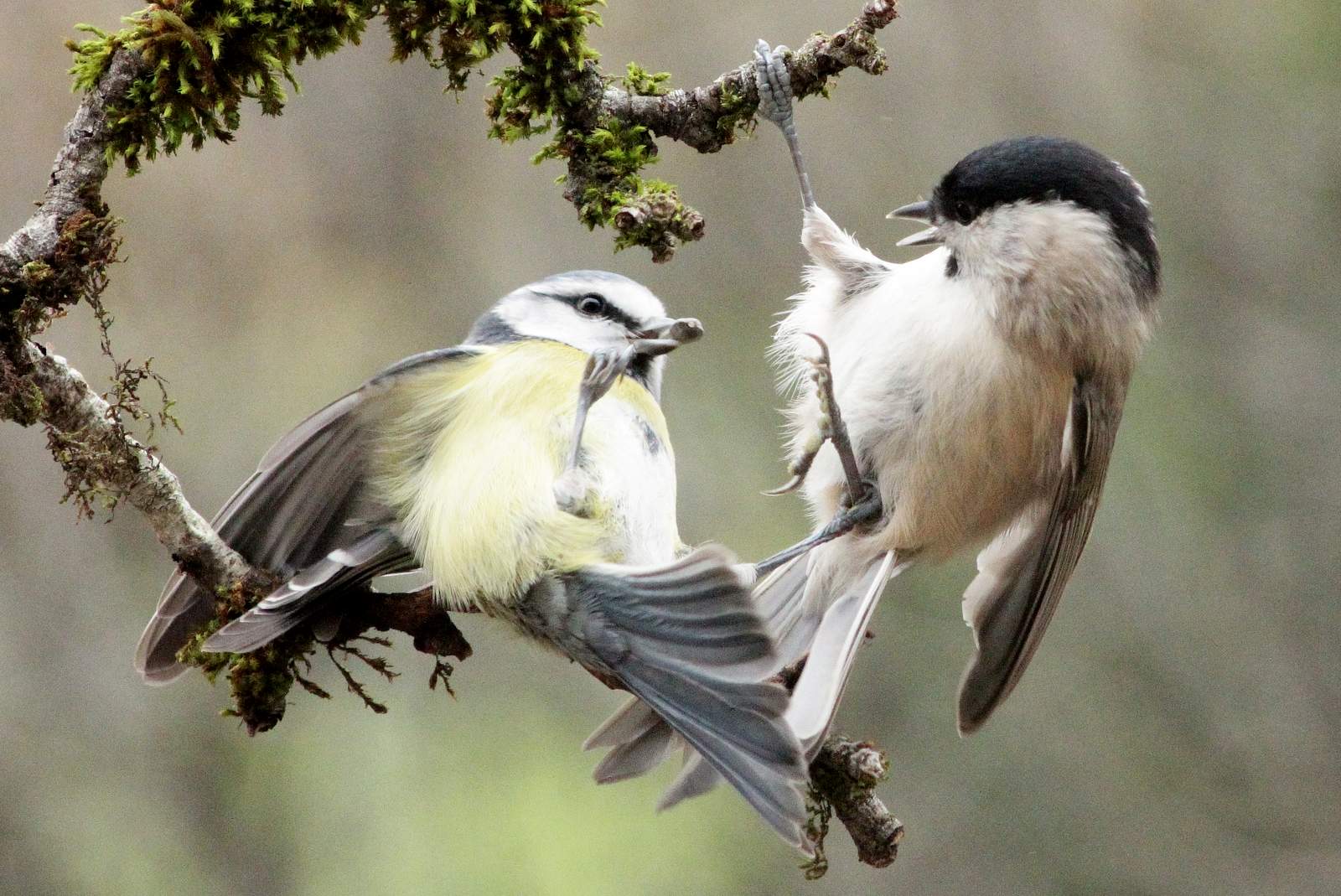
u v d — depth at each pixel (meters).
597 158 5.86
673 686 4.91
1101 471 6.53
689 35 12.43
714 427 12.49
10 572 11.73
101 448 5.06
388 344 12.72
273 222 12.62
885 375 6.42
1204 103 13.35
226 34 5.23
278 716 5.45
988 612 6.81
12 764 11.23
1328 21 13.26
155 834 11.21
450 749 11.57
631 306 6.05
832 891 12.31
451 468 5.49
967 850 12.60
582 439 5.46
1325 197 13.29
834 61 5.98
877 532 6.53
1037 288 6.06
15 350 4.85
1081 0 13.21
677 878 11.02
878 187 12.77
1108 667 13.17
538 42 5.59
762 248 12.79
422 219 13.16
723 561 5.00
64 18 11.77
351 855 11.12
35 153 11.70
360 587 5.58
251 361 12.40
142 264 12.16
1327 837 12.47
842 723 12.90
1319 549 13.07
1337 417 13.15
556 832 11.04
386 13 5.59
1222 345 13.39
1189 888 12.45
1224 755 12.83
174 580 5.52
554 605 5.19
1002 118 12.98
